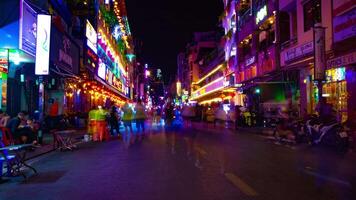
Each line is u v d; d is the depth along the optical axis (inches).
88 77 1374.3
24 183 358.6
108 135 846.5
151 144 708.0
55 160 524.7
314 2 962.1
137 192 305.9
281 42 1180.5
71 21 1336.1
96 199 286.4
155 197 287.3
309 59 949.2
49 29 707.4
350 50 781.9
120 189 319.6
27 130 621.6
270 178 356.8
